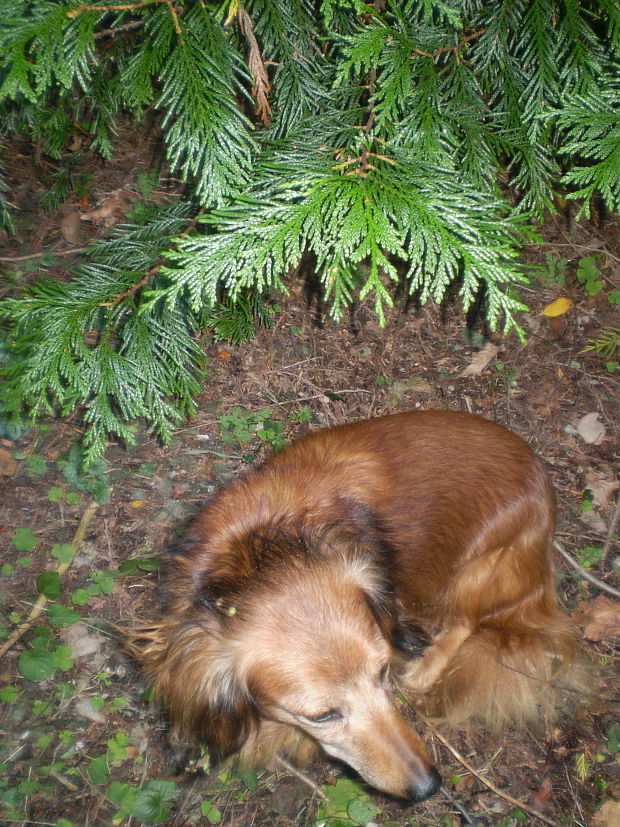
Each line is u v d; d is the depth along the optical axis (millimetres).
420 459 569
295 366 861
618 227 998
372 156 460
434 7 557
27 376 515
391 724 506
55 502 732
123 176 1027
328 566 488
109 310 536
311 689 471
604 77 488
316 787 592
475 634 627
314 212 434
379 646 490
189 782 588
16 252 929
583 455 802
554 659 645
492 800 594
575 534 743
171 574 541
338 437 586
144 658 567
